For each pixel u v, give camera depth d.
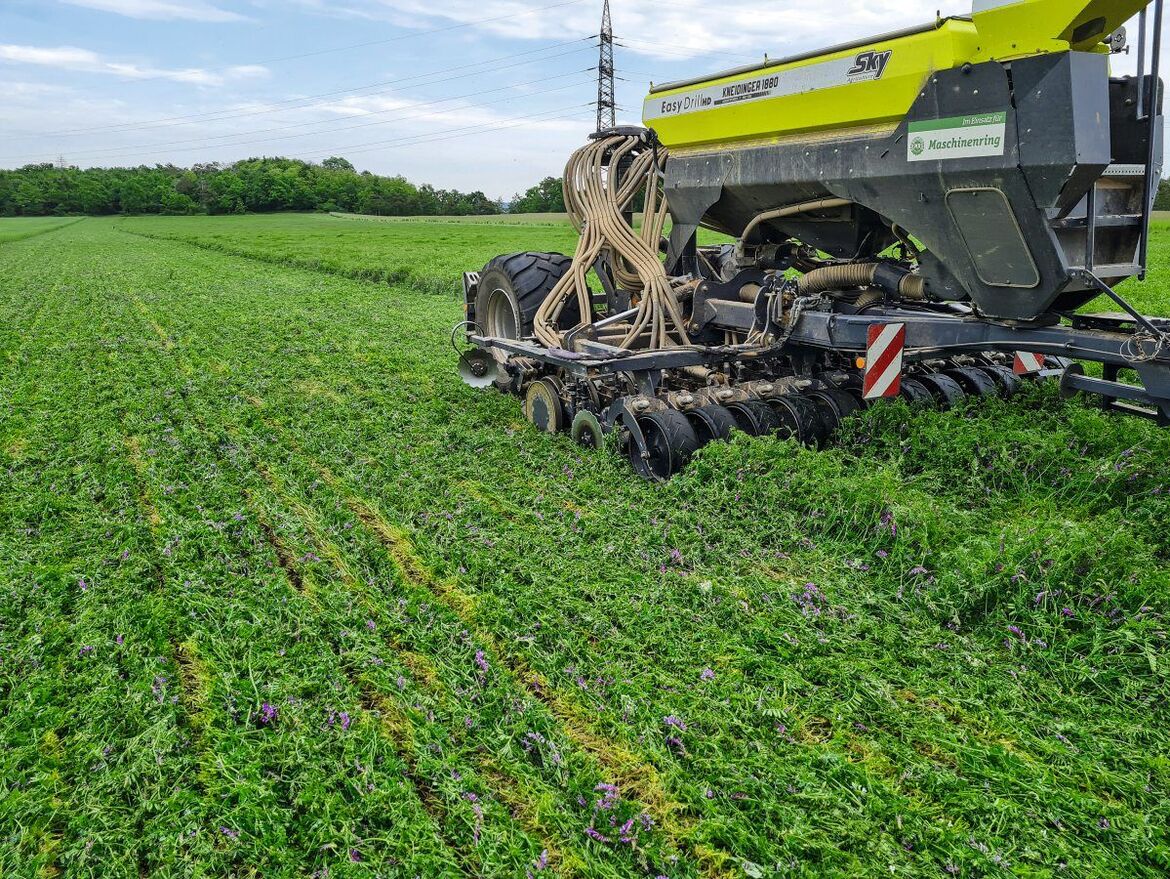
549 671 4.02
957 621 4.31
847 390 7.20
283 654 4.16
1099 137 4.83
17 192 110.38
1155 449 5.75
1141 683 3.78
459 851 3.05
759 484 5.78
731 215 7.54
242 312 16.70
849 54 5.77
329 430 7.99
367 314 16.50
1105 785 3.28
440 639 4.29
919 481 5.85
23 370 11.16
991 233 5.34
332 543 5.50
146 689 3.84
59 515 6.10
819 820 3.07
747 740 3.52
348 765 3.38
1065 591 4.35
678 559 5.09
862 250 6.78
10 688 4.05
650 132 8.03
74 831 3.13
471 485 6.58
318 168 129.62
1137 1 4.72
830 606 4.52
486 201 118.56
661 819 3.17
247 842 3.03
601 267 8.82
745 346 7.09
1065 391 5.55
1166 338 4.81
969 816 3.13
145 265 31.27
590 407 7.51
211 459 7.17
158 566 5.25
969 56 5.14
